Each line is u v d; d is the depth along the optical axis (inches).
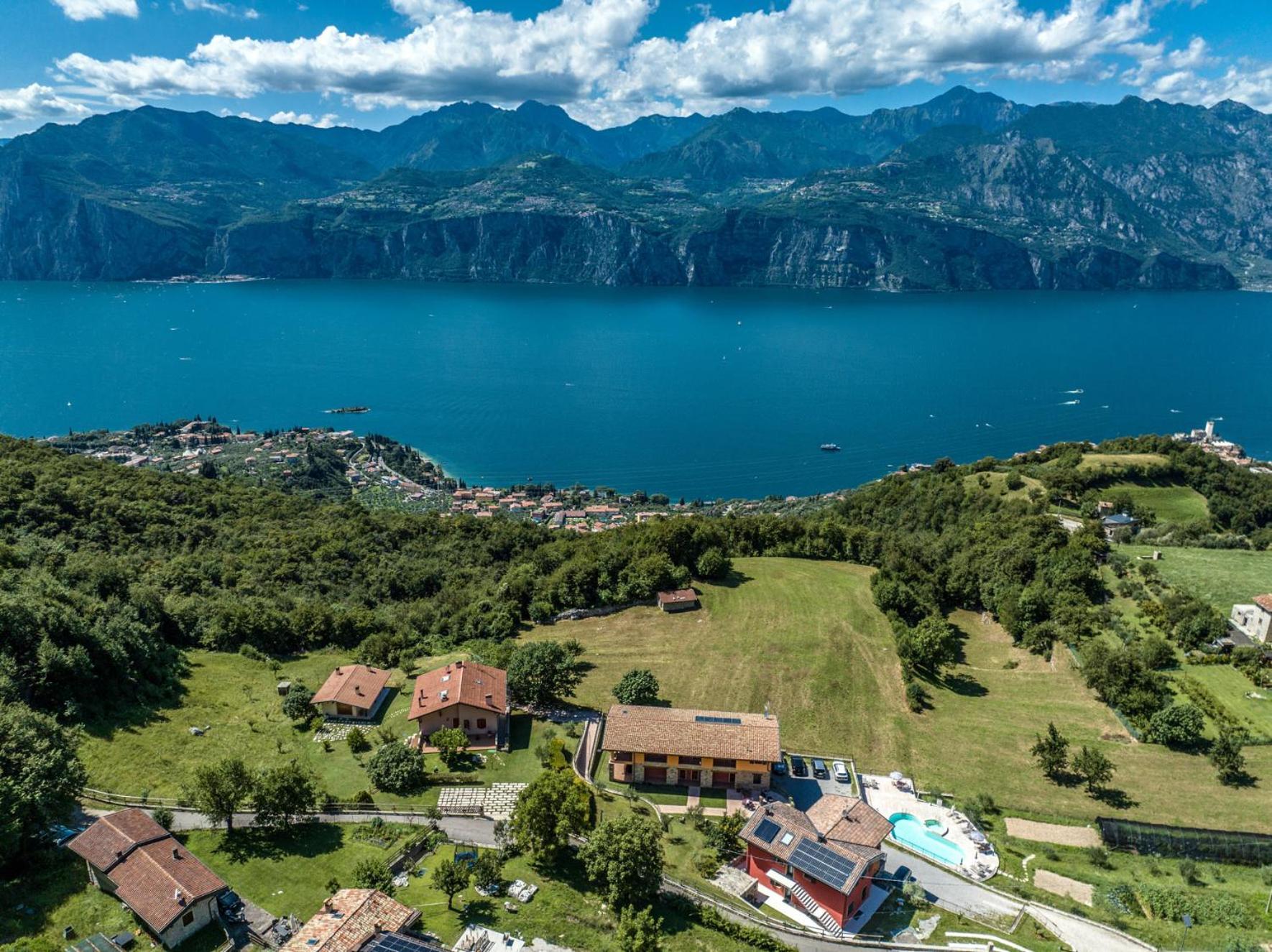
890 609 5295.3
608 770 3612.2
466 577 6663.4
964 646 5177.2
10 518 5979.3
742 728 3555.6
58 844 2642.7
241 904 2502.5
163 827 2790.4
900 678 4542.3
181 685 4131.4
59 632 3710.6
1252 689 4252.0
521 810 2827.3
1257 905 2842.0
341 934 2231.8
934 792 3553.2
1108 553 5944.9
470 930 2450.8
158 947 2274.9
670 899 2689.5
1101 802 3503.9
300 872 2706.7
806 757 3784.5
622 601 5541.3
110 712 3641.7
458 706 3656.5
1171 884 2999.5
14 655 3511.3
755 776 3494.1
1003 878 3011.8
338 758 3563.0
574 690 4325.8
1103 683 4293.8
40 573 4530.0
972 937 2652.6
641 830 2677.2
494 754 3592.5
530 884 2706.7
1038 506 7253.9
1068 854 3191.4
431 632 5339.6
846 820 2972.4
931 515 7824.8
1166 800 3501.5
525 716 3993.6
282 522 7657.5
